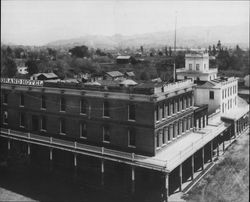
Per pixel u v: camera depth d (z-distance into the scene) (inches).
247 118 2667.3
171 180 1632.6
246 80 4015.8
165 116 1614.2
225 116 2363.4
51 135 1883.6
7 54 6432.1
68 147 1718.8
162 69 5541.3
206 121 2156.7
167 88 1648.6
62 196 1542.8
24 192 1588.3
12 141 2044.8
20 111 2020.2
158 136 1565.0
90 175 1739.7
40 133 1932.8
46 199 1509.6
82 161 1766.7
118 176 1646.2
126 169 1615.4
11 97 2055.9
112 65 6461.6
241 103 3090.6
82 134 1764.3
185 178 1656.0
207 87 2400.3
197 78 2647.6
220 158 1879.9
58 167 1856.5
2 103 2116.1
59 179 1744.6
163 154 1552.7
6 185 1675.7
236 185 1339.8
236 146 1688.0
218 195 1347.2
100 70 5792.3
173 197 1446.9
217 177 1457.9
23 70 5187.0
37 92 1914.4
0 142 2133.4
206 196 1374.3
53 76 4116.6
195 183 1557.6
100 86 1660.9
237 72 4751.5
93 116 1695.4
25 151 1988.2
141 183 1578.5
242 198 1241.4
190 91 1905.8
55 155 1868.8
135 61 6628.9
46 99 1878.7
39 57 6825.8
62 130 1844.2
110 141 1653.5
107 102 1647.4
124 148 1609.3
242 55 5433.1
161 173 1507.1
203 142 1740.9
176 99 1737.2
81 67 5890.8
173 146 1679.4
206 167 1781.5
